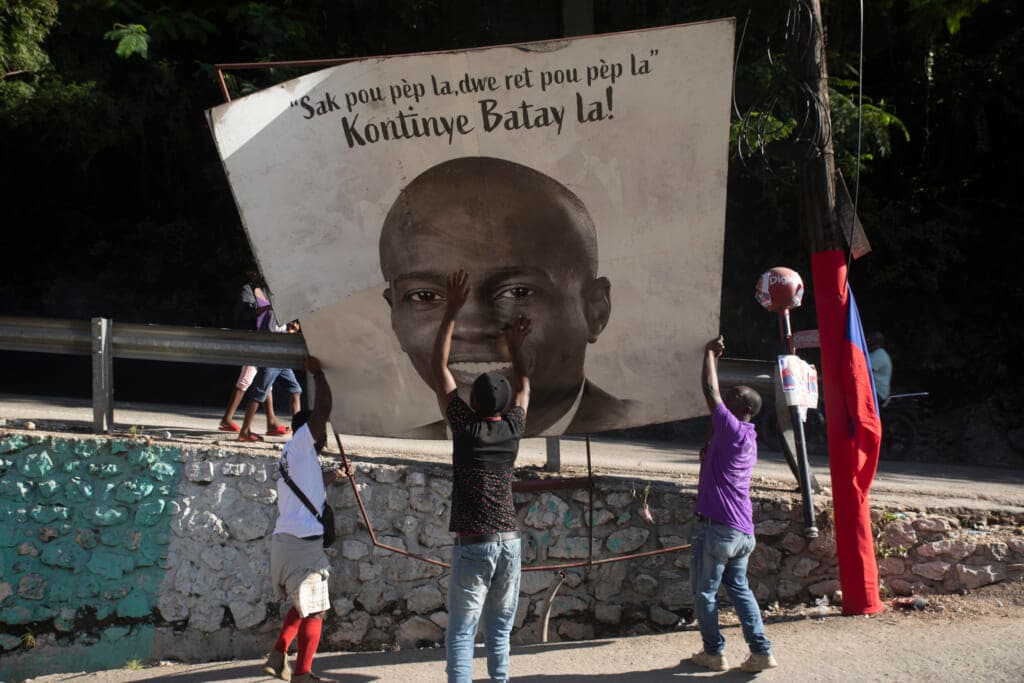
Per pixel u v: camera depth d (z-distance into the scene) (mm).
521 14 15367
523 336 5953
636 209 6168
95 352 7684
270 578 7156
